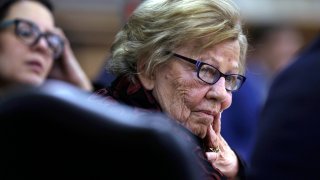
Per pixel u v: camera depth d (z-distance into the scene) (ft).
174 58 7.59
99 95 7.81
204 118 7.71
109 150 3.44
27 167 3.47
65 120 3.40
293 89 13.60
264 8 32.55
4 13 13.15
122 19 16.79
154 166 3.44
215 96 7.64
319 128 13.14
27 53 13.16
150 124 3.43
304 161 13.15
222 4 7.63
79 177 3.50
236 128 16.56
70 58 14.97
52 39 13.44
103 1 29.50
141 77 7.74
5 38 13.12
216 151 8.27
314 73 13.43
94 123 3.41
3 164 3.46
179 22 7.50
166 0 7.67
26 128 3.40
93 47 29.43
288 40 26.94
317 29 35.09
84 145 3.43
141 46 7.66
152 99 7.71
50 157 3.46
